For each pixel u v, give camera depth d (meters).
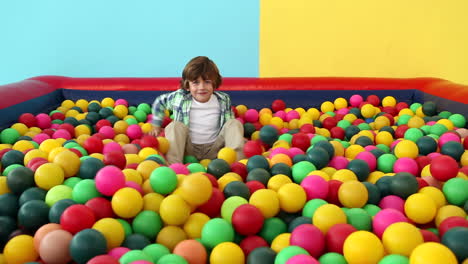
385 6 3.33
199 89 2.15
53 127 2.40
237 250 1.07
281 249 1.11
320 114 2.87
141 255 1.00
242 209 1.19
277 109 2.91
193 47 3.42
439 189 1.48
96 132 2.46
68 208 1.14
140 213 1.25
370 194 1.37
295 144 1.96
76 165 1.48
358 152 1.90
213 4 3.32
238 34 3.39
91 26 3.39
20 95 2.59
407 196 1.38
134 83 3.06
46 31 3.40
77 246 1.01
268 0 3.32
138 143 2.14
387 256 0.97
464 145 1.90
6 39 3.40
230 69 3.47
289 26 3.38
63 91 3.09
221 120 2.25
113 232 1.11
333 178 1.51
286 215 1.33
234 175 1.51
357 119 2.60
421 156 1.75
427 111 2.57
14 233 1.20
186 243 1.08
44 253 1.05
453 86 2.65
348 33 3.39
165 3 3.33
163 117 2.37
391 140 2.12
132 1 3.33
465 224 1.12
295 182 1.54
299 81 3.04
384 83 3.03
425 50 3.42
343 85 3.02
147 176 1.50
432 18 3.35
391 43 3.41
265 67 3.48
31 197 1.29
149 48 3.43
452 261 0.88
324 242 1.09
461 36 3.38
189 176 1.27
